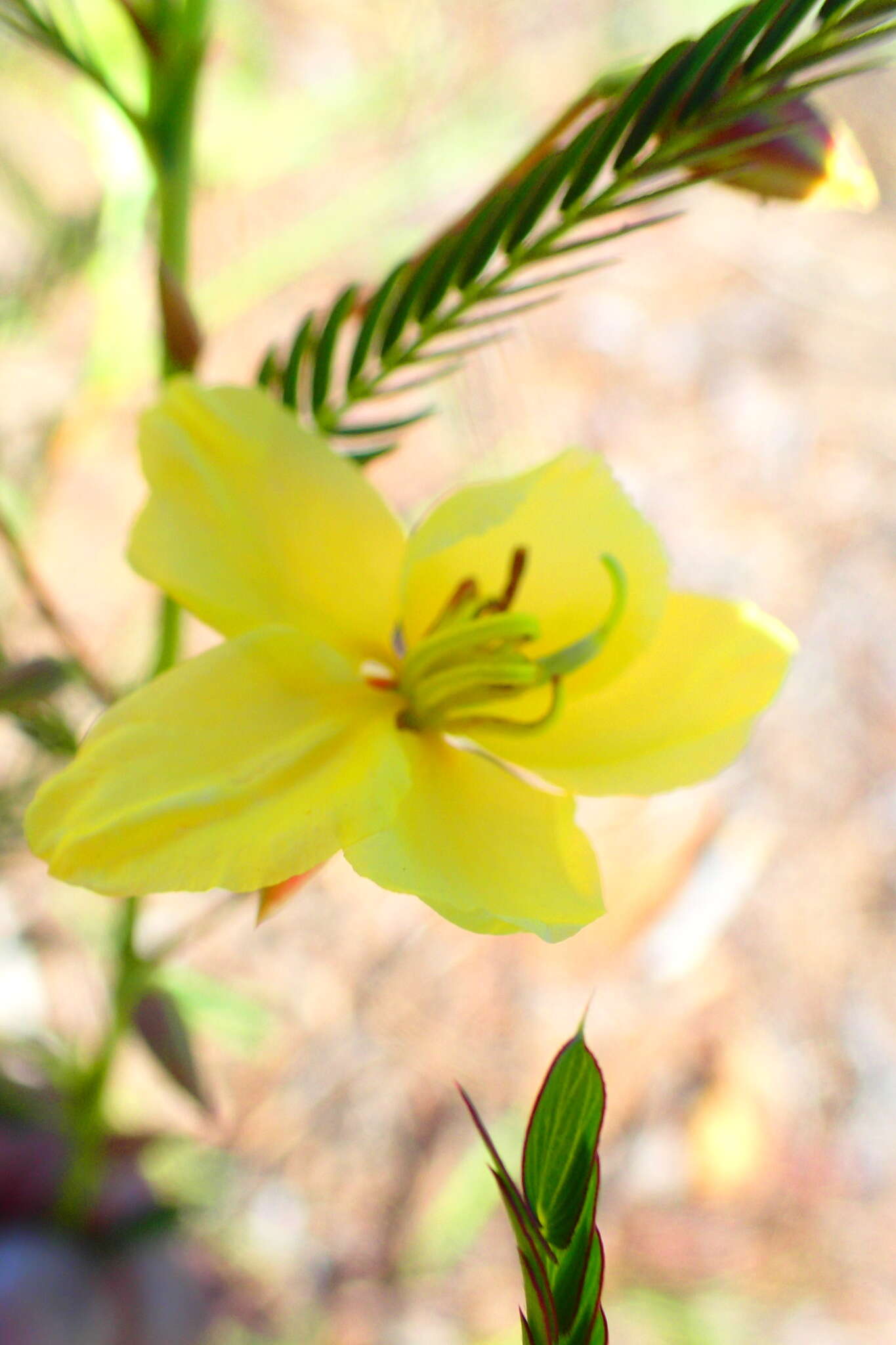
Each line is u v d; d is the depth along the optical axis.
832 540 0.27
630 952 0.22
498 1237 0.21
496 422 0.20
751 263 0.32
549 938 0.10
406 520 0.24
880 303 0.32
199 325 0.11
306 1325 0.19
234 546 0.10
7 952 0.20
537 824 0.11
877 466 0.28
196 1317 0.17
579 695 0.11
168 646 0.12
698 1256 0.21
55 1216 0.16
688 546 0.27
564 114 0.11
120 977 0.13
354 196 0.28
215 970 0.21
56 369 0.24
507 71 0.32
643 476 0.27
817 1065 0.22
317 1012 0.22
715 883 0.23
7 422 0.22
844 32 0.10
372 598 0.11
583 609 0.11
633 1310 0.20
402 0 0.32
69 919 0.21
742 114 0.10
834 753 0.25
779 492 0.28
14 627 0.15
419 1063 0.21
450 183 0.29
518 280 0.30
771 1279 0.21
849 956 0.23
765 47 0.10
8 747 0.20
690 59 0.10
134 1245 0.17
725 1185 0.21
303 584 0.11
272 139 0.28
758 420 0.29
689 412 0.28
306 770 0.10
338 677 0.10
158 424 0.10
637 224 0.10
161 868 0.10
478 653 0.11
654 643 0.11
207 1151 0.20
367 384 0.11
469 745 0.14
